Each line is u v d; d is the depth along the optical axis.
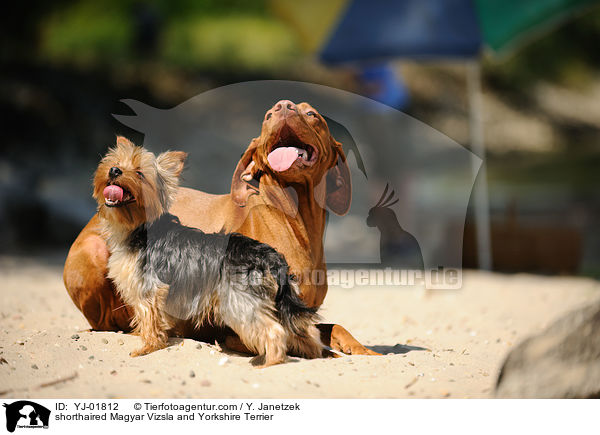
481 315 11.25
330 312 11.59
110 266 7.05
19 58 32.94
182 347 6.82
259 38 44.38
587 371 5.32
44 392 5.76
